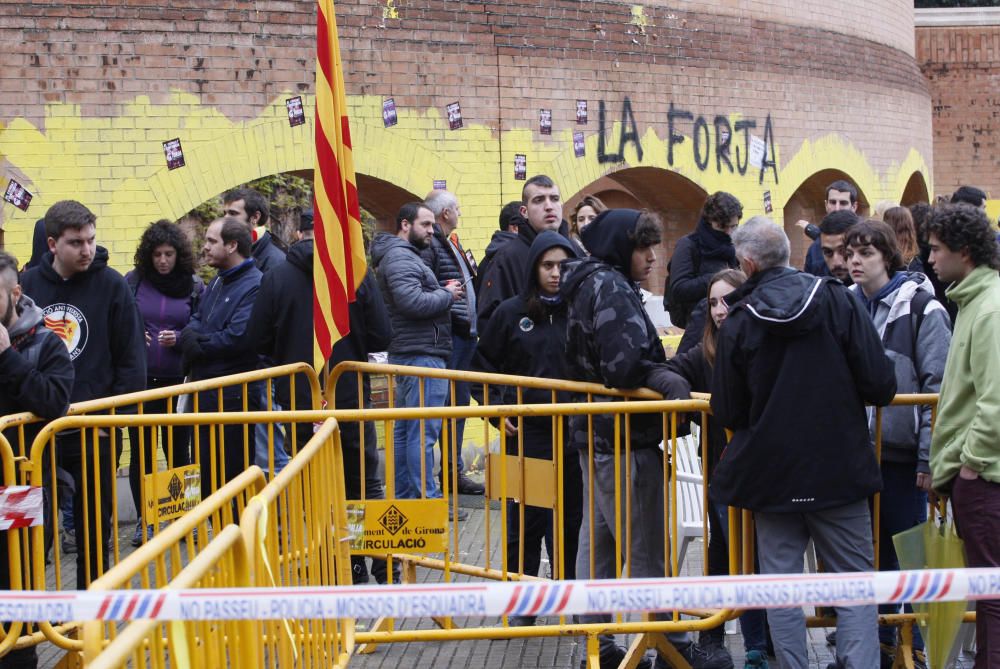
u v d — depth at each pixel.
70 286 6.52
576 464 6.10
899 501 5.37
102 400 5.61
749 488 4.62
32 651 5.41
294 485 4.39
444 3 10.29
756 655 5.44
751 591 2.98
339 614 2.87
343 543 5.29
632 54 11.52
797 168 13.26
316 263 5.89
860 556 4.69
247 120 9.29
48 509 5.64
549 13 10.91
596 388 5.32
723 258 7.65
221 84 9.18
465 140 10.38
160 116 8.93
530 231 7.07
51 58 8.55
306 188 12.62
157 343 7.89
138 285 8.00
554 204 7.04
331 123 5.89
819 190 14.62
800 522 4.73
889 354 5.36
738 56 12.53
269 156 9.41
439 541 5.37
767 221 4.72
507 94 10.62
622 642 6.04
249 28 9.30
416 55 10.11
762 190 12.80
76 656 5.50
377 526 5.37
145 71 8.88
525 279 6.25
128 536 8.06
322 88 5.88
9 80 8.42
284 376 6.75
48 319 6.45
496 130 10.55
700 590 2.97
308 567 4.66
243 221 8.32
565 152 10.98
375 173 9.88
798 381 4.55
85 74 8.66
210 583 3.09
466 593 2.93
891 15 15.22
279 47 9.43
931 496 5.20
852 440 4.60
